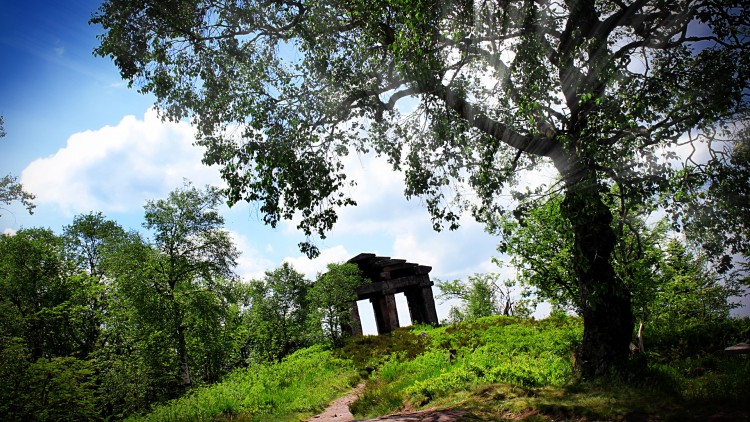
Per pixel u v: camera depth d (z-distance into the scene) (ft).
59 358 64.95
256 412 57.16
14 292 93.91
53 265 104.01
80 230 115.24
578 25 32.96
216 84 41.01
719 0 29.37
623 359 34.78
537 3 33.50
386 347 97.14
